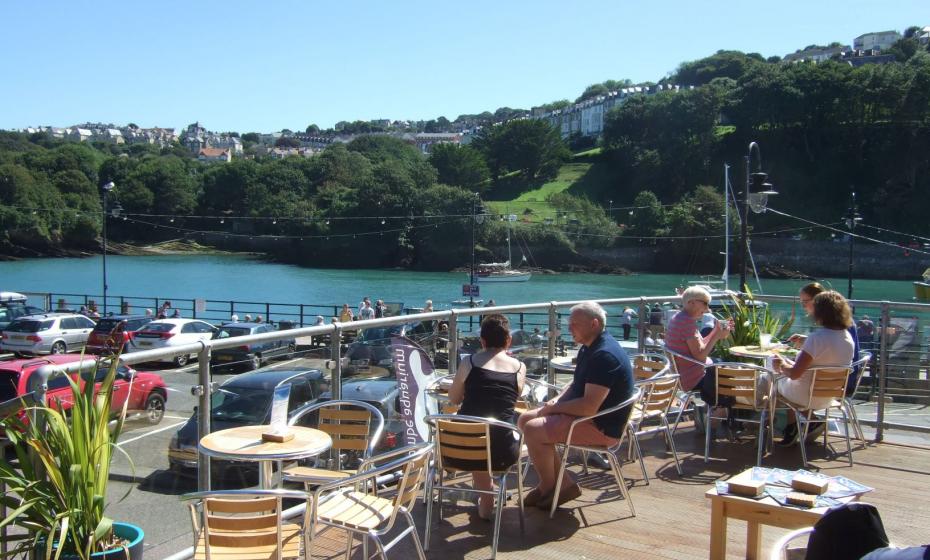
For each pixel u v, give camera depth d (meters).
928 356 8.58
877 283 87.62
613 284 84.38
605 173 147.88
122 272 84.06
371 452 4.12
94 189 109.31
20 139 172.00
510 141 148.12
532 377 7.31
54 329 26.06
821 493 3.63
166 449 4.13
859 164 117.06
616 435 4.83
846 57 194.50
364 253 102.31
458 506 5.08
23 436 3.38
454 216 97.88
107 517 3.80
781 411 6.46
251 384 4.61
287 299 63.06
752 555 3.81
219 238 112.25
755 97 128.00
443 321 6.47
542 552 4.29
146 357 3.93
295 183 118.69
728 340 7.39
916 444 6.70
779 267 95.31
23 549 3.39
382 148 188.25
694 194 114.50
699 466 5.98
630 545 4.39
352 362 5.49
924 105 111.38
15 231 93.94
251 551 3.33
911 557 2.20
